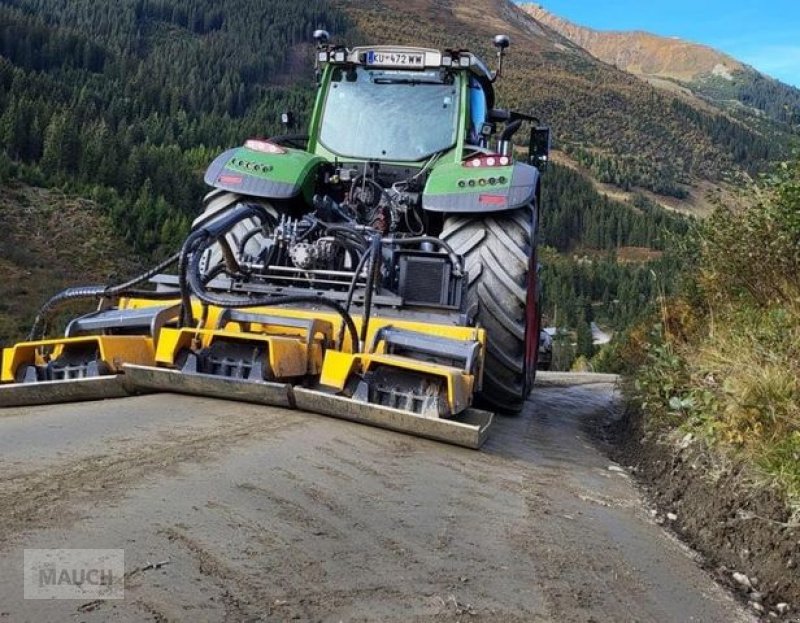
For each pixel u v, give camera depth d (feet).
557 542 9.27
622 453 17.57
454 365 13.76
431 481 10.84
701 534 11.23
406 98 21.34
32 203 307.78
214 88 630.33
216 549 7.22
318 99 21.84
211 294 16.06
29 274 261.44
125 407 13.34
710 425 13.39
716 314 19.35
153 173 369.50
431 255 15.25
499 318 16.94
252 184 18.13
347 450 11.59
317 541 7.84
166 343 14.10
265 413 13.35
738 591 9.32
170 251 305.12
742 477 11.59
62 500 8.04
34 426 11.67
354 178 20.31
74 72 573.33
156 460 9.82
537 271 20.11
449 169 17.90
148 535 7.30
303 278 15.89
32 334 16.16
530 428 18.45
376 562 7.59
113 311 15.61
